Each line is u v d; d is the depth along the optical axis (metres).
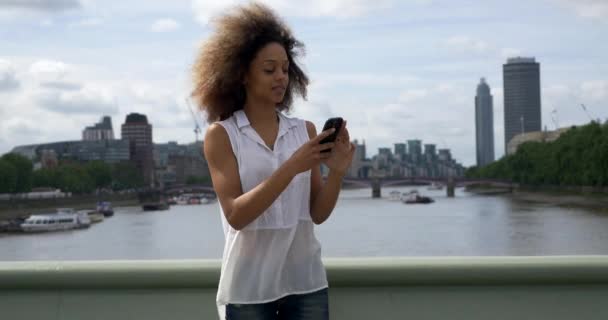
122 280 2.85
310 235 2.58
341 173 2.56
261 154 2.50
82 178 135.50
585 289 2.89
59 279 2.85
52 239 63.41
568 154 109.44
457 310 2.88
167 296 2.87
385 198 139.62
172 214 105.81
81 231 72.31
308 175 2.58
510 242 50.00
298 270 2.55
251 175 2.48
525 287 2.89
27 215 102.69
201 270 2.84
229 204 2.41
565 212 80.00
